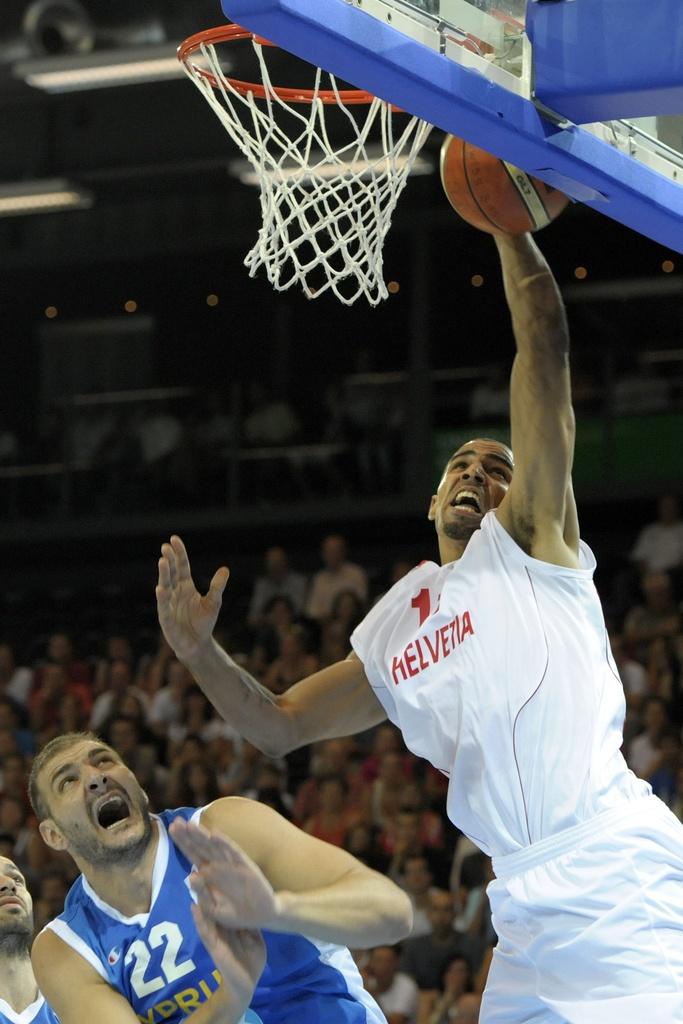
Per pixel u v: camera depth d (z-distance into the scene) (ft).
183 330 65.26
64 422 59.11
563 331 12.60
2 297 66.33
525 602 12.51
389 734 37.81
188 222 61.26
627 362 52.31
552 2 11.56
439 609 12.89
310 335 63.41
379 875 12.68
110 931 13.32
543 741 12.23
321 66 10.66
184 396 58.90
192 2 45.42
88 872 13.39
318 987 13.65
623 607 45.21
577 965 11.98
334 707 14.39
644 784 12.63
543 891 12.07
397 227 56.70
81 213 62.75
